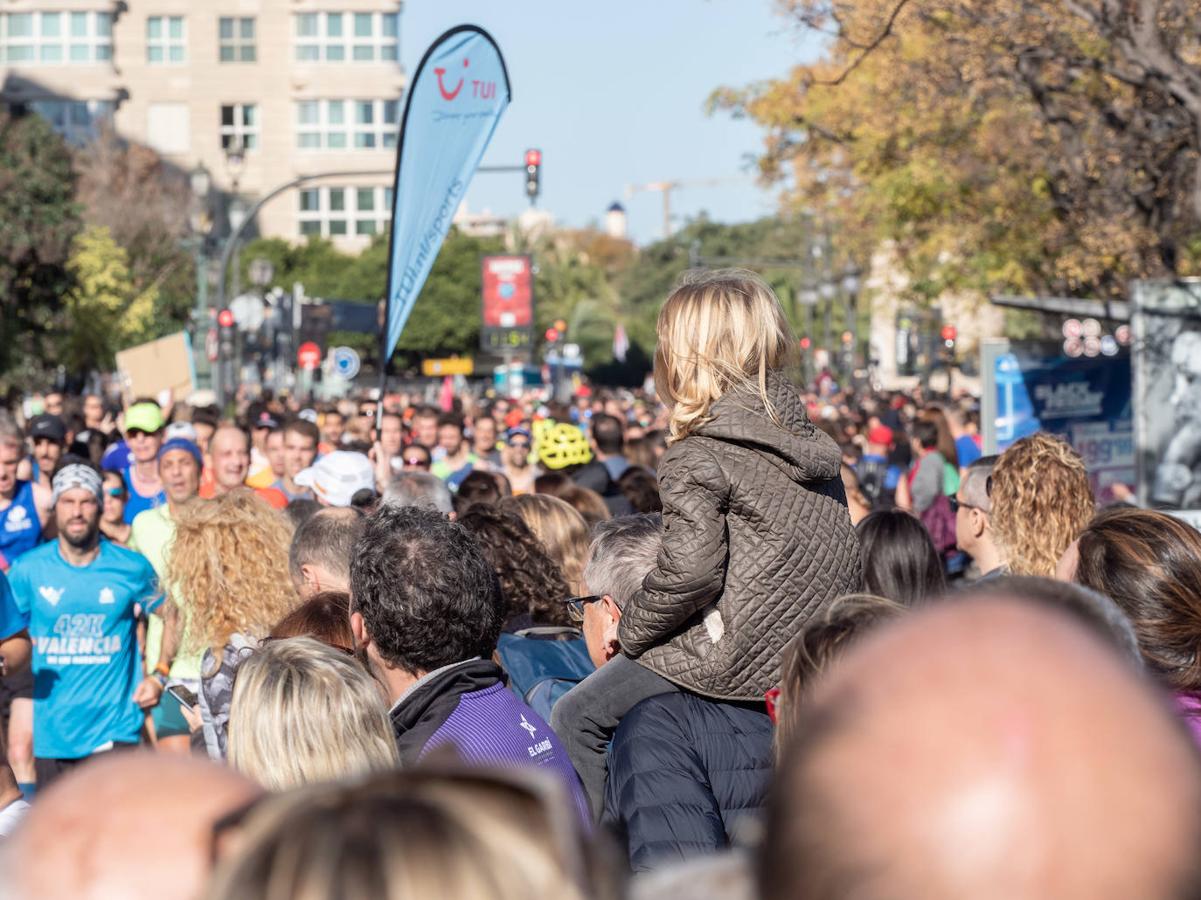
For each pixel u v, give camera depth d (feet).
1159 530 17.87
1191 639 17.21
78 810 6.80
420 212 46.09
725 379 20.75
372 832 4.72
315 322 221.25
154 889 6.47
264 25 509.35
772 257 505.66
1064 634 4.62
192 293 330.95
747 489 20.21
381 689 20.47
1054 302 83.56
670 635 20.65
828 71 130.93
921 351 248.73
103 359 276.00
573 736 21.26
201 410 69.00
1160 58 73.82
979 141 122.62
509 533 28.02
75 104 497.05
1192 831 4.25
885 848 4.33
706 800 19.56
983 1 88.69
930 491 66.49
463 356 425.69
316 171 509.76
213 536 27.99
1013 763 4.29
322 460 39.37
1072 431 86.94
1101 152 105.09
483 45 45.93
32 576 39.99
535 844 4.81
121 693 40.55
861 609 14.79
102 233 301.63
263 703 16.25
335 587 27.07
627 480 51.24
